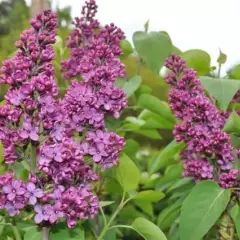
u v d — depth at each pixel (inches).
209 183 18.0
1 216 18.0
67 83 23.2
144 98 25.4
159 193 19.6
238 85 21.0
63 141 14.4
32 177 14.2
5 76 15.0
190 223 17.5
